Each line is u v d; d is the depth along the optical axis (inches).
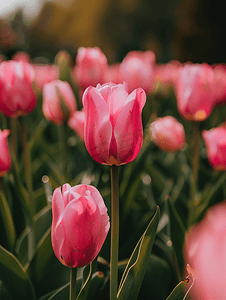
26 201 30.4
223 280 13.1
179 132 33.5
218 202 32.7
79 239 19.3
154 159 45.9
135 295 21.6
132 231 32.2
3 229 27.9
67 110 31.8
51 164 40.6
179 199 34.1
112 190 20.6
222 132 30.3
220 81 50.7
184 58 288.7
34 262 27.3
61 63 38.3
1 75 28.0
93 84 34.4
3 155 27.1
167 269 27.4
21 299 25.5
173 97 71.2
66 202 19.7
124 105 19.9
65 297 24.5
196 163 31.0
